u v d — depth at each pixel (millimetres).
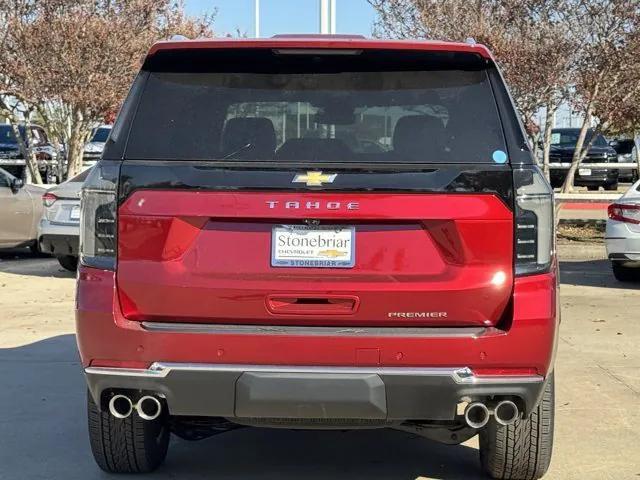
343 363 3645
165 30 18312
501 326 3693
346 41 3918
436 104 3916
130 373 3715
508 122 3854
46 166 23047
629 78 15359
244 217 3695
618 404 5930
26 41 16406
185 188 3727
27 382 6527
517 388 3680
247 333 3648
